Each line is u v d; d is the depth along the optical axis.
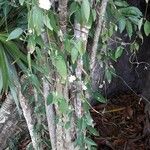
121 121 2.93
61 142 1.83
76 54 1.44
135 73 3.02
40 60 1.55
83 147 1.79
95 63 1.79
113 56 1.77
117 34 2.21
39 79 1.73
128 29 1.61
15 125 2.38
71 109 1.68
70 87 1.64
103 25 1.56
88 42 1.63
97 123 2.89
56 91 1.61
